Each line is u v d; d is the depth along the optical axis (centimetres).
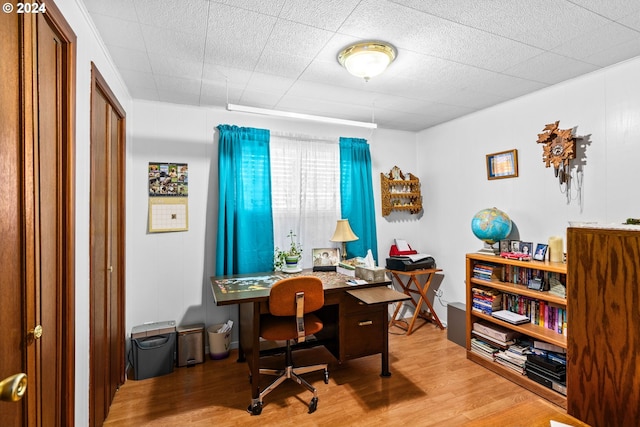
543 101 270
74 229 142
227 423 203
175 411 215
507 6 161
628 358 138
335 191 363
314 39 192
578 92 246
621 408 140
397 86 265
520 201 289
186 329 282
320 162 356
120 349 249
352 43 197
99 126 194
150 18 169
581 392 155
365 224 368
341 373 266
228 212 305
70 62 137
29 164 99
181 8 161
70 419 138
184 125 305
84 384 160
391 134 399
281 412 214
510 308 270
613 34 187
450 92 279
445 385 245
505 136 302
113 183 232
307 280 218
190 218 306
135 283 287
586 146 240
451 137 362
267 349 302
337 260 331
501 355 260
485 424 117
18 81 94
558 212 259
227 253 304
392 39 193
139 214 289
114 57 212
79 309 153
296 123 348
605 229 148
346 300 253
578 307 158
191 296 306
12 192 92
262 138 324
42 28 116
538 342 238
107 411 209
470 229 340
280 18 170
